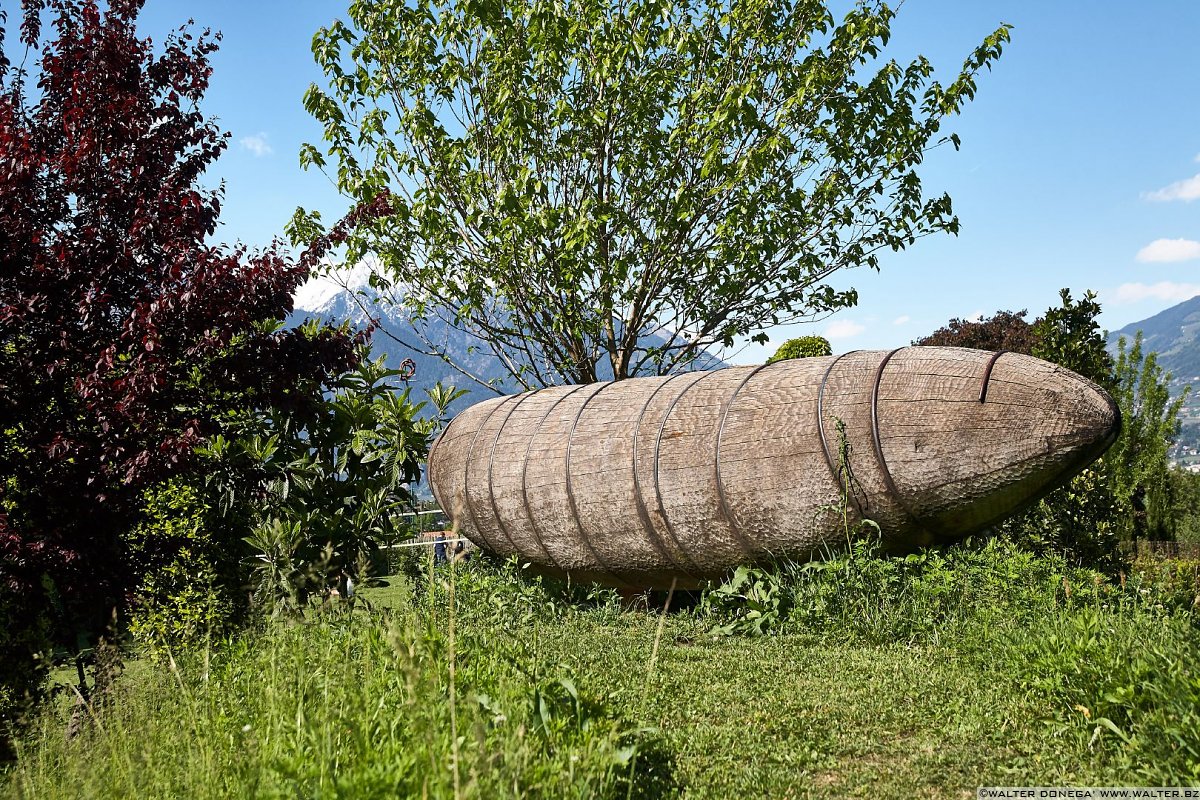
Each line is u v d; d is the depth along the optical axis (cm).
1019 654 554
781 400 782
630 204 1286
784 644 697
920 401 714
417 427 991
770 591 769
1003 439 682
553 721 417
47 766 438
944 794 407
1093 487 1080
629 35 1226
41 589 632
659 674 610
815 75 1205
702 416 827
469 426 1073
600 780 359
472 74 1288
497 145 1266
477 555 1066
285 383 770
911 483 712
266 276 735
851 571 725
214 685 530
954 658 609
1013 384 691
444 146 1264
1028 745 453
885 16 1249
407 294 1355
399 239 1307
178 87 809
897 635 685
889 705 526
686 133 1230
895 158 1276
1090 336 1588
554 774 348
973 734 473
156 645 700
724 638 739
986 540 882
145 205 733
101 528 687
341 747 366
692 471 811
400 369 1013
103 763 390
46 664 605
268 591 646
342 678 451
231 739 405
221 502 817
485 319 1345
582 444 903
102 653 564
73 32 768
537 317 1365
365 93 1280
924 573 732
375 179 1284
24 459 683
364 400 978
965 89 1276
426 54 1249
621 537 875
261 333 769
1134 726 429
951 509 712
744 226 1241
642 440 853
